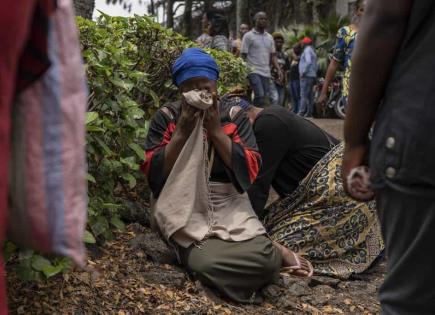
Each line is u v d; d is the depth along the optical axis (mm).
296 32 18875
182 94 3445
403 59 1671
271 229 4043
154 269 3430
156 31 4227
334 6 21688
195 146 3461
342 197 3879
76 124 1442
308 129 4094
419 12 1626
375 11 1679
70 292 3018
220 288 3332
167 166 3479
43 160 1409
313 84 13766
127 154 3561
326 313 3365
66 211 1412
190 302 3201
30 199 1405
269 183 3988
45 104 1415
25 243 1448
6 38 1274
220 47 9047
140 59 4199
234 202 3570
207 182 3508
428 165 1599
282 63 14648
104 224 3293
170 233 3438
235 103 3836
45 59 1389
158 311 3066
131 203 4133
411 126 1615
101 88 3250
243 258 3344
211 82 3441
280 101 11875
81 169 1445
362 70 1719
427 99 1602
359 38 1724
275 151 3969
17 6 1273
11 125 1412
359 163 1832
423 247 1640
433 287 1652
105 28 3971
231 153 3480
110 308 2996
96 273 3064
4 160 1304
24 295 2920
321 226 3889
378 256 3969
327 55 15438
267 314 3273
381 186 1695
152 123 3646
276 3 25203
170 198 3457
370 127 1806
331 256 3902
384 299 1740
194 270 3383
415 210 1638
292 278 3578
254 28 10234
